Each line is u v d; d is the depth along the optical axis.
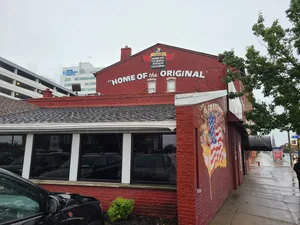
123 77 19.75
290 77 9.34
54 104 12.35
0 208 2.67
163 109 9.27
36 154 7.90
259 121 9.82
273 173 21.33
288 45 9.44
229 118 11.24
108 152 7.38
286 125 9.57
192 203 5.52
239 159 14.88
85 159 7.52
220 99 9.53
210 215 6.91
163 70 18.70
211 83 14.45
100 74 20.47
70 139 7.72
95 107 11.52
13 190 2.83
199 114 6.53
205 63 17.81
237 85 17.64
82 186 7.23
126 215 6.30
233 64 10.38
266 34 9.52
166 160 6.88
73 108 11.55
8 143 8.12
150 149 7.07
